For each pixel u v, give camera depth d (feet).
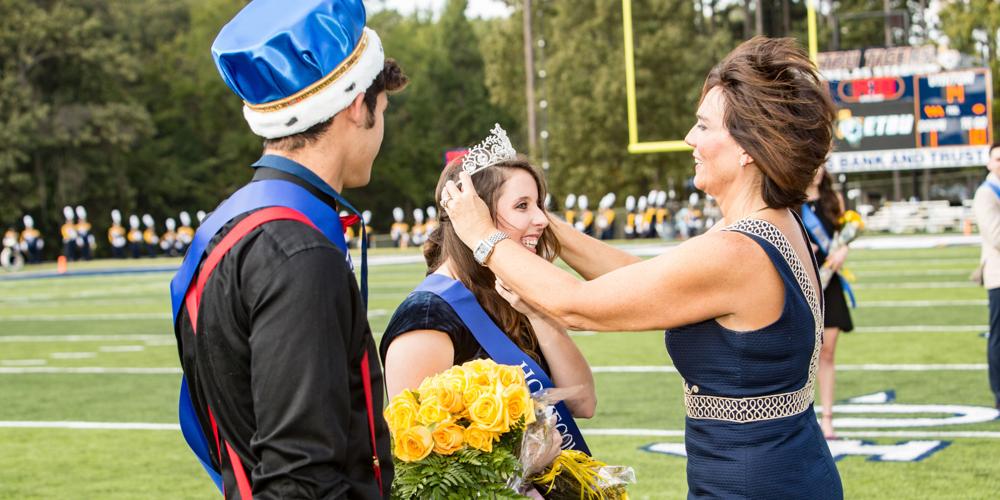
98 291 70.33
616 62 130.62
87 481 18.10
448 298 8.05
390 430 6.77
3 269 110.32
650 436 20.01
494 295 8.21
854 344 30.50
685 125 129.90
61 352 37.52
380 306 47.88
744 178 7.15
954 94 77.30
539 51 152.87
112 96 148.87
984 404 21.59
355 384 5.63
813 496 6.97
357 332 5.61
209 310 5.52
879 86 78.54
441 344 7.88
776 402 6.92
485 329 8.02
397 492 6.56
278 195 5.70
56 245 142.82
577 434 8.30
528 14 128.67
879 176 129.80
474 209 7.38
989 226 20.07
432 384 6.88
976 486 15.61
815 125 6.89
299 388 5.14
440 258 8.54
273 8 5.87
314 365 5.17
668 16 132.16
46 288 75.92
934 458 17.38
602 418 21.81
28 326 47.42
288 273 5.28
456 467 6.60
